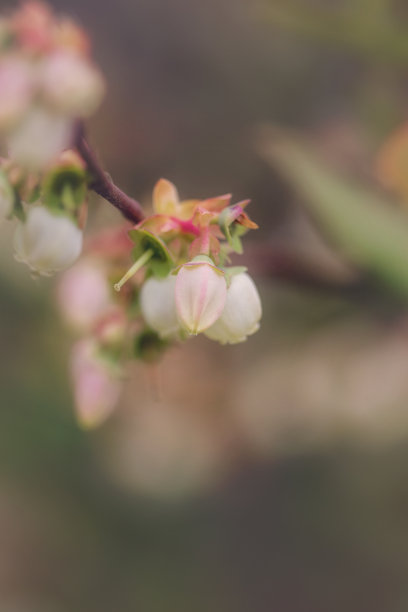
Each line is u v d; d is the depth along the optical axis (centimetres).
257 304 27
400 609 55
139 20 64
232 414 52
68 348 54
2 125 25
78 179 27
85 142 27
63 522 55
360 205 34
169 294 27
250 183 54
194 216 27
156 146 59
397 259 34
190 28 63
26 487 55
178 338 28
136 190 59
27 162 25
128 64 63
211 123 60
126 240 31
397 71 48
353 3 41
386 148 35
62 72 25
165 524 56
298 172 34
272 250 33
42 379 54
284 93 59
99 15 65
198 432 53
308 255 34
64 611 55
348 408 47
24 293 52
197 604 56
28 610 55
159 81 63
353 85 55
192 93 61
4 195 27
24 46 25
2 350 54
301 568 57
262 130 35
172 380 52
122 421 54
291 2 41
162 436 54
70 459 55
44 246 27
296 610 56
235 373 52
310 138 47
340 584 56
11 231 49
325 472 53
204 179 58
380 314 43
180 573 57
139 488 56
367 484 53
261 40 61
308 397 48
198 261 26
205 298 26
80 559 56
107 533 56
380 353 45
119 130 59
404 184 35
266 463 53
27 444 54
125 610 56
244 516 56
